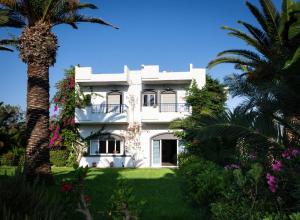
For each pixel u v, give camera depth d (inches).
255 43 668.7
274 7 612.7
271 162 318.0
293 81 311.0
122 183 191.8
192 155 834.8
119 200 177.5
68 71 1238.3
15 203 153.0
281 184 258.8
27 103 564.1
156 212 360.8
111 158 1207.6
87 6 584.7
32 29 558.6
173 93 1224.2
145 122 1201.4
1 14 536.4
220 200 302.7
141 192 501.7
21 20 584.1
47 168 550.9
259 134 305.7
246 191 271.1
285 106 311.1
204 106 1071.6
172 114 1178.6
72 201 216.4
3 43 679.7
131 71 1240.8
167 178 699.4
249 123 306.7
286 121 314.8
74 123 1195.9
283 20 504.1
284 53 351.9
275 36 623.5
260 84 323.3
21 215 143.6
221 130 308.3
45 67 566.3
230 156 503.2
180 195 470.0
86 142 1185.4
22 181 167.5
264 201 258.2
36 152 546.0
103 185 558.6
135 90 1234.0
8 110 1390.3
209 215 330.6
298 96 306.8
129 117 1223.5
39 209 151.3
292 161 267.6
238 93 330.3
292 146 303.9
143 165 1204.5
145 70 1198.3
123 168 1068.5
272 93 306.3
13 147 1115.3
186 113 1158.3
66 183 226.1
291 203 251.3
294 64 311.0
